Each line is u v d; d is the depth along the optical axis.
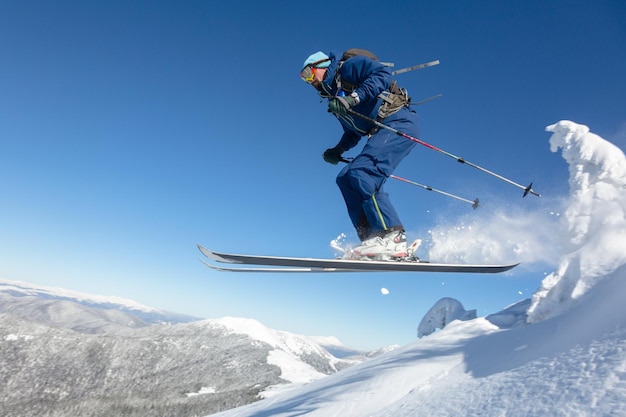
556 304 4.69
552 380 2.63
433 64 5.30
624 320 2.97
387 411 4.27
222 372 171.62
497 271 5.13
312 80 5.37
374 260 4.75
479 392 3.25
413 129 5.11
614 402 1.95
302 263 4.70
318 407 5.83
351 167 4.93
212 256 4.68
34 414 120.25
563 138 5.40
